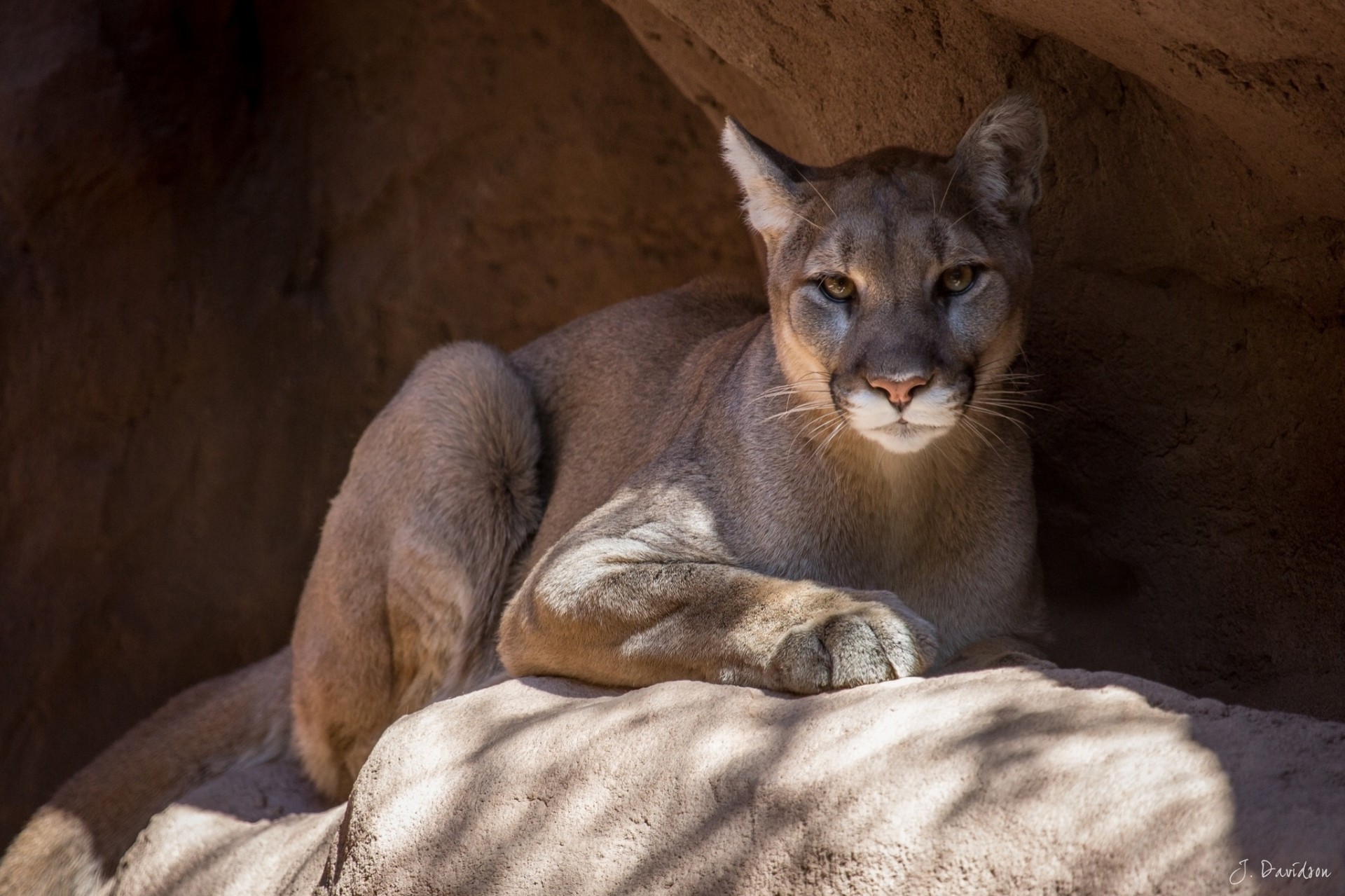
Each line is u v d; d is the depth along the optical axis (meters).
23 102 13.16
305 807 10.56
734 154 8.76
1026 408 10.05
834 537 8.27
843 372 7.87
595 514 8.85
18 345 13.47
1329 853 4.64
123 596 13.94
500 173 14.41
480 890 6.20
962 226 8.06
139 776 11.56
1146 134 8.79
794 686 6.98
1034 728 5.70
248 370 14.13
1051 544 10.30
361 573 10.50
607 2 11.61
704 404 9.10
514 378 10.73
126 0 13.55
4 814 13.63
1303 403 8.68
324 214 14.48
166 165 13.65
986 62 9.26
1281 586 9.02
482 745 6.86
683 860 5.82
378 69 14.41
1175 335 9.22
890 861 5.36
